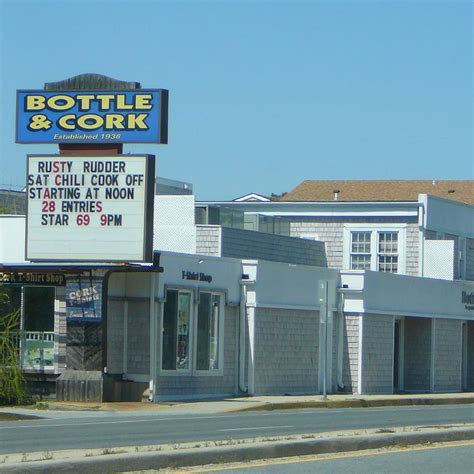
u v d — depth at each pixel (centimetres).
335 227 10000
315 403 6500
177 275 6381
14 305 6425
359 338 7656
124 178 6019
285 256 8969
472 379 9562
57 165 6109
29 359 6359
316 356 7500
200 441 3644
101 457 2845
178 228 8288
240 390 6894
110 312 6209
